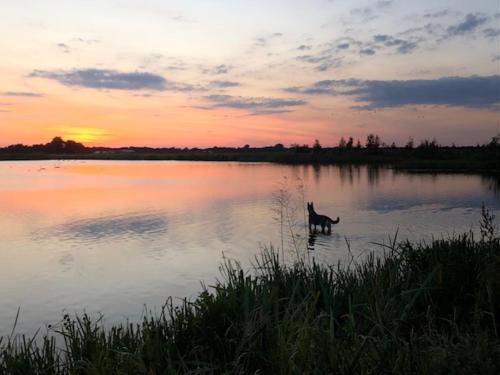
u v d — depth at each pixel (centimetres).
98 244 1477
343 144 10981
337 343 414
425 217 1909
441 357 362
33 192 3309
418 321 494
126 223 1881
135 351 450
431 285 564
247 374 425
